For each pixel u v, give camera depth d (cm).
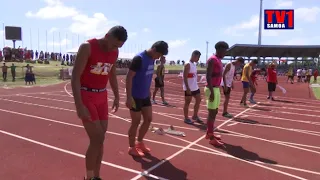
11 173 443
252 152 575
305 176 462
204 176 450
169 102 1285
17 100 1202
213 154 555
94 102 368
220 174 459
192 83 819
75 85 346
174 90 2006
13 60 4297
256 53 6556
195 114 848
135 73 495
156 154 544
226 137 681
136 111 511
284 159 539
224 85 901
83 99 362
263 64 6138
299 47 6000
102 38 360
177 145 604
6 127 719
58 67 3991
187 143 620
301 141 666
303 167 501
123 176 440
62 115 887
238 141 650
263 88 2362
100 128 370
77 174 444
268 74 1465
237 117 935
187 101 818
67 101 1205
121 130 719
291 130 770
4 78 2650
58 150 552
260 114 1006
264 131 750
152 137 657
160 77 1185
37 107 1029
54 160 500
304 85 2811
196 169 477
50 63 4641
